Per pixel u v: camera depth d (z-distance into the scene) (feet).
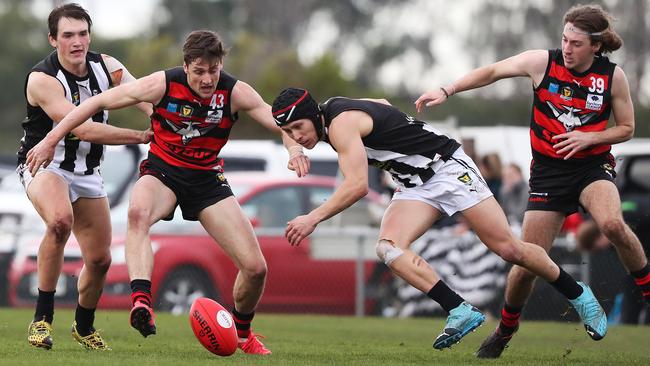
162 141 85.25
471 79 89.20
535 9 486.38
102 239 89.66
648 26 419.95
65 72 87.51
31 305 152.56
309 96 80.07
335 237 157.38
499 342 91.20
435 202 83.51
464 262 154.20
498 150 179.83
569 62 87.10
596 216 87.35
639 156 156.87
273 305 155.12
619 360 90.43
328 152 194.08
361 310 155.63
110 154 165.17
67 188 87.66
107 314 140.67
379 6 569.23
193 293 150.10
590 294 85.87
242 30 540.93
